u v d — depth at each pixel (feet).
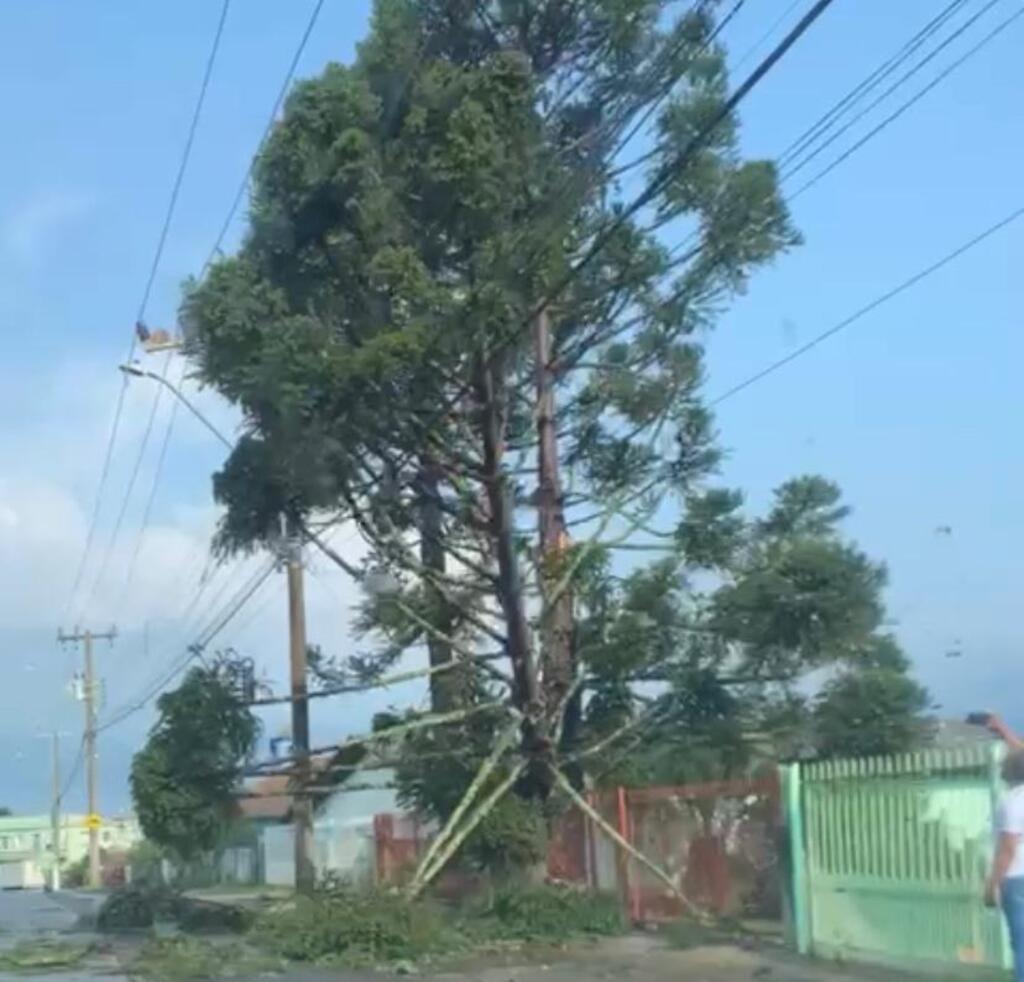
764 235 85.35
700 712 80.38
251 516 82.53
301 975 61.46
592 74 79.87
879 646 79.51
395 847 107.96
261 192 73.82
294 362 70.69
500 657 81.20
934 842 50.31
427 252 74.69
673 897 70.59
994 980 47.01
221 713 83.41
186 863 104.06
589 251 75.87
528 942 68.74
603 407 88.94
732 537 83.25
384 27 74.90
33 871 406.82
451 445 79.30
